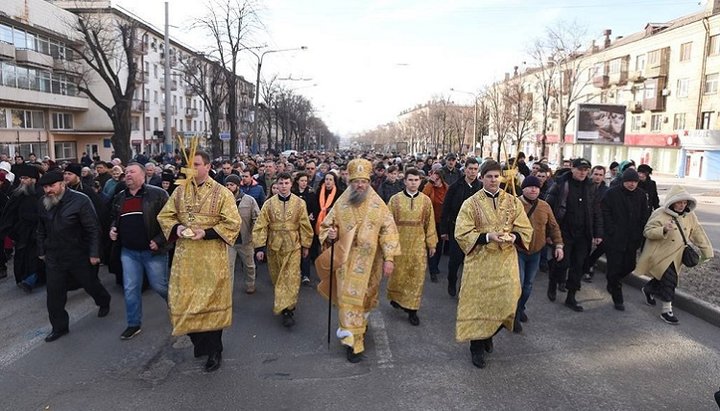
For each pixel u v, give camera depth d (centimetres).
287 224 633
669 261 627
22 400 432
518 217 501
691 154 4034
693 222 641
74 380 470
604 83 4944
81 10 3981
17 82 3575
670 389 450
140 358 518
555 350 537
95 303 665
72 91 4238
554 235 612
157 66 5534
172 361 512
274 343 559
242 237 741
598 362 507
